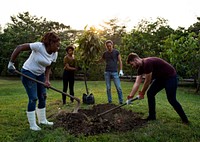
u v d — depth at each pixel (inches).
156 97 343.6
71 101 291.3
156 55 660.1
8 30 1051.3
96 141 159.6
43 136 166.2
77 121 190.9
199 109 255.9
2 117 219.5
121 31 1039.0
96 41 284.4
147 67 182.7
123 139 162.4
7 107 270.7
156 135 167.5
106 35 1018.1
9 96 384.5
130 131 177.0
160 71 190.7
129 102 195.3
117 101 300.7
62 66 813.2
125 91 424.8
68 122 190.5
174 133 170.7
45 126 185.9
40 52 172.7
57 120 200.7
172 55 437.7
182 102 309.0
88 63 292.5
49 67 191.6
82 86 528.7
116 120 203.9
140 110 240.4
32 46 171.2
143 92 189.9
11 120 208.1
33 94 177.0
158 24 712.4
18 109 257.0
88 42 282.5
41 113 190.4
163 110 240.4
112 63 280.5
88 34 285.9
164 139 161.3
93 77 748.0
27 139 162.6
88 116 216.7
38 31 1077.1
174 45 431.5
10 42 957.8
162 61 193.2
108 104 258.1
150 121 199.8
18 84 674.2
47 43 173.8
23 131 178.9
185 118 195.8
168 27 709.9
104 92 402.0
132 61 188.1
